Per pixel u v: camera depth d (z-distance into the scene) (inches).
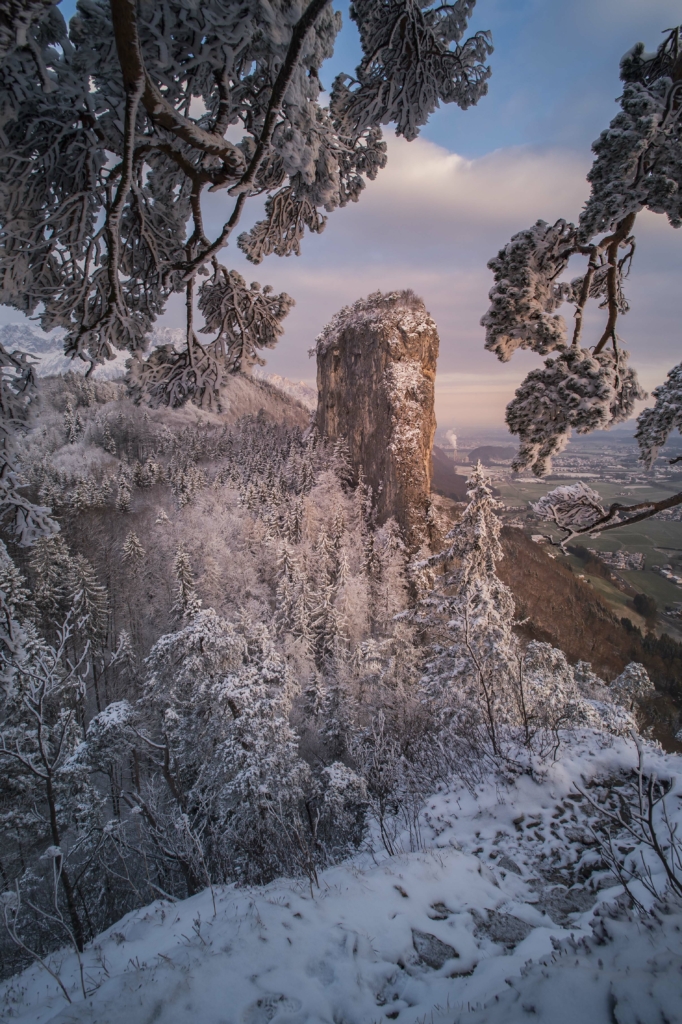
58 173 118.4
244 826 438.0
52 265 132.4
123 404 4375.0
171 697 595.8
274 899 152.2
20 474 160.1
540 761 275.6
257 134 122.0
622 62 98.7
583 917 163.3
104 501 2765.7
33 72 95.7
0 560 174.2
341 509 2246.6
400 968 126.7
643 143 87.7
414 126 155.9
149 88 87.8
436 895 163.9
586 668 1022.4
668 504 122.4
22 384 153.1
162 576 2016.5
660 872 173.5
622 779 260.2
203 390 171.3
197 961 117.0
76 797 621.6
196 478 3083.2
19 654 188.4
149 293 155.0
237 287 162.9
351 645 1375.5
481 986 115.2
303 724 912.3
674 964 84.8
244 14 86.0
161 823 368.2
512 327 108.4
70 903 302.4
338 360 3029.0
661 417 173.6
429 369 2684.5
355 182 163.3
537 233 104.6
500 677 486.9
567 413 93.6
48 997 155.2
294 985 111.7
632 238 103.2
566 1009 82.0
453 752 342.0
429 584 1732.3
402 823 292.7
